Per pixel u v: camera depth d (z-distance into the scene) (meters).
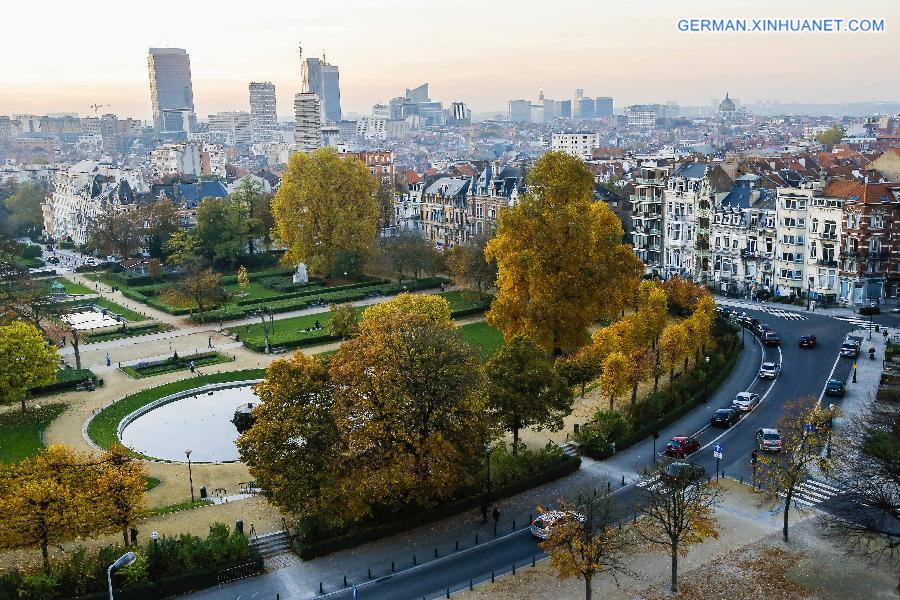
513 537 84.38
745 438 108.19
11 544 74.25
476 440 87.75
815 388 125.00
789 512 88.06
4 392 116.50
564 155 137.88
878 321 160.50
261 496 93.38
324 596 74.00
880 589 73.50
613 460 103.31
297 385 84.44
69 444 109.50
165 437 114.75
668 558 79.69
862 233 167.88
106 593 72.25
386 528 84.88
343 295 196.00
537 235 129.12
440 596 73.62
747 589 73.88
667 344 121.25
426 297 129.25
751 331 158.88
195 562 76.56
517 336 101.81
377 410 85.00
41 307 156.25
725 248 196.75
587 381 125.00
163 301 194.62
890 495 78.25
